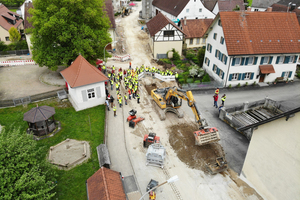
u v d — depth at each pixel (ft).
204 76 116.98
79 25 104.99
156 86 115.44
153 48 147.33
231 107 98.94
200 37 160.56
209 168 66.23
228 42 106.32
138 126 85.61
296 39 112.16
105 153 67.46
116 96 105.81
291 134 46.52
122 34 188.75
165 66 137.80
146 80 120.47
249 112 95.40
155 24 150.92
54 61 103.91
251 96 107.96
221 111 90.12
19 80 116.16
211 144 77.00
